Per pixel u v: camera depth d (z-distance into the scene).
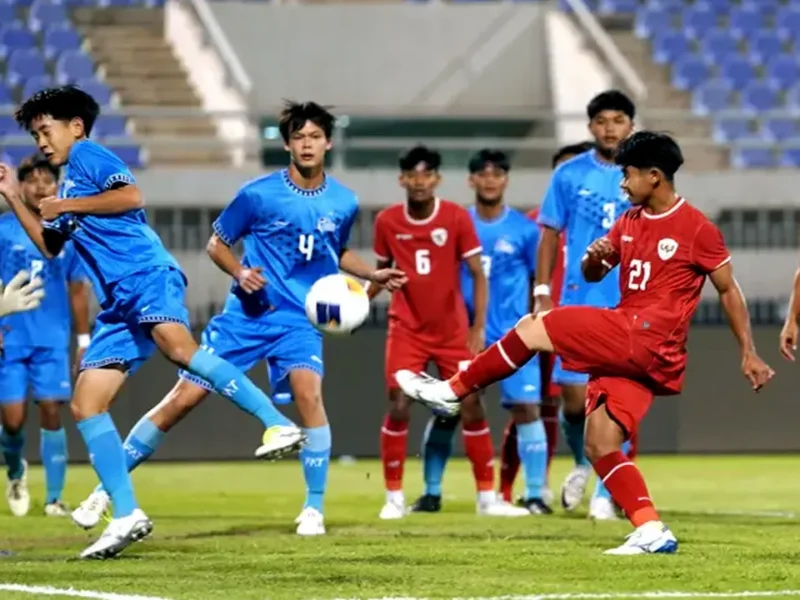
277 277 29.05
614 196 32.53
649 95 79.75
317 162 28.91
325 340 56.34
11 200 24.09
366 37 81.56
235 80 71.94
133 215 24.14
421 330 34.41
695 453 58.12
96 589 20.33
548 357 37.91
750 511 35.59
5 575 21.89
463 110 81.31
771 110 78.88
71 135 24.27
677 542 25.62
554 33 81.81
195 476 49.41
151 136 73.31
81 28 78.44
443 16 82.31
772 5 85.38
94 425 23.98
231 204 29.02
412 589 20.14
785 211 63.41
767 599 19.11
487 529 30.06
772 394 58.38
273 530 30.19
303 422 29.16
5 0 77.44
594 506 32.72
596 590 19.92
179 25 78.00
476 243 34.53
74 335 52.81
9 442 35.84
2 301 24.00
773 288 61.91
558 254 36.72
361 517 34.00
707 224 23.69
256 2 80.94
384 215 34.62
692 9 85.00
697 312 58.91
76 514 25.72
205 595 19.69
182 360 23.66
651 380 23.84
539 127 82.06
